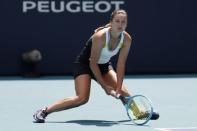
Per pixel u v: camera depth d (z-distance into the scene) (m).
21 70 31.27
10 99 23.36
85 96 17.66
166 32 32.03
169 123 18.03
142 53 32.00
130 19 31.64
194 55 32.47
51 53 31.38
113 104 21.83
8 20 30.84
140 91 25.84
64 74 31.61
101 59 18.02
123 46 17.77
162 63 32.25
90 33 31.48
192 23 32.22
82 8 31.28
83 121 18.27
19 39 31.05
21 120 18.55
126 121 18.31
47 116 19.12
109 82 18.61
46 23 31.16
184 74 32.16
